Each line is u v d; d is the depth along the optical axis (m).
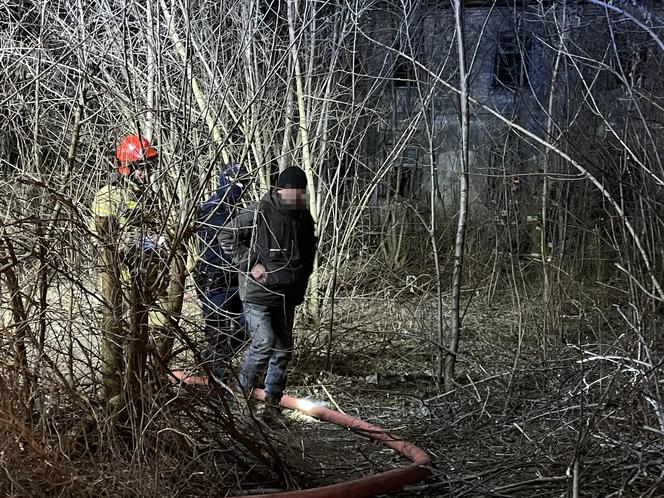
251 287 5.56
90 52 5.27
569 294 8.77
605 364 6.19
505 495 4.60
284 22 8.68
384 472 4.54
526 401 6.25
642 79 8.33
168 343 4.36
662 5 7.98
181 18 7.21
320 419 5.89
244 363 5.62
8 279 4.00
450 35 11.72
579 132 8.82
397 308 9.45
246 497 4.01
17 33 5.80
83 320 4.11
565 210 9.07
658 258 6.32
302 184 5.68
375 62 10.94
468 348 8.14
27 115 5.20
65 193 4.38
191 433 4.30
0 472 3.67
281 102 8.75
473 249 11.01
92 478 3.83
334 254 9.04
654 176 5.25
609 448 5.01
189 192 4.82
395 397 6.69
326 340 7.78
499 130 11.12
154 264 4.37
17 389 3.87
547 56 11.03
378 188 11.77
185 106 4.83
